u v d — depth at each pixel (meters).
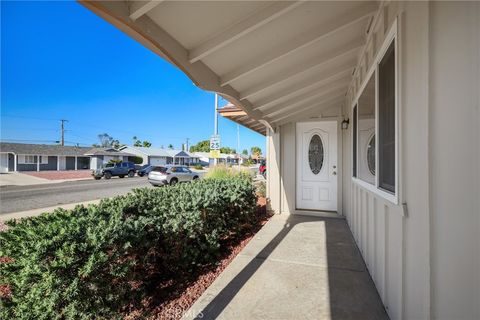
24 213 8.00
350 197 4.93
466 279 1.14
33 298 1.80
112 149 38.50
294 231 4.84
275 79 3.13
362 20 2.59
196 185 4.95
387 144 2.37
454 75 1.22
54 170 33.41
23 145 32.44
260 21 1.83
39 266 1.79
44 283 1.79
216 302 2.50
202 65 2.39
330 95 5.20
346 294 2.62
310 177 6.33
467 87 1.13
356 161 4.18
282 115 5.52
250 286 2.79
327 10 2.15
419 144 1.57
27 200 10.83
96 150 36.91
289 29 2.23
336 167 6.09
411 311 1.72
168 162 44.66
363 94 3.50
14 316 1.85
